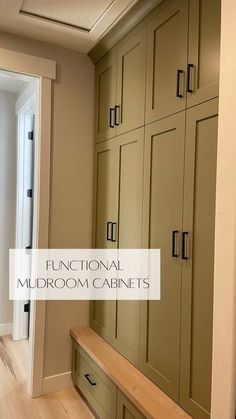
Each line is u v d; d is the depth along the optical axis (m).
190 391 1.39
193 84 1.40
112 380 1.73
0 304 3.22
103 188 2.24
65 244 2.31
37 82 2.23
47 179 2.22
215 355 0.97
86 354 2.10
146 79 1.75
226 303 0.94
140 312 1.78
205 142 1.34
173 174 1.53
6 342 3.09
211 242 1.30
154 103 1.69
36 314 2.21
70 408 2.11
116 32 2.01
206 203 1.33
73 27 2.01
